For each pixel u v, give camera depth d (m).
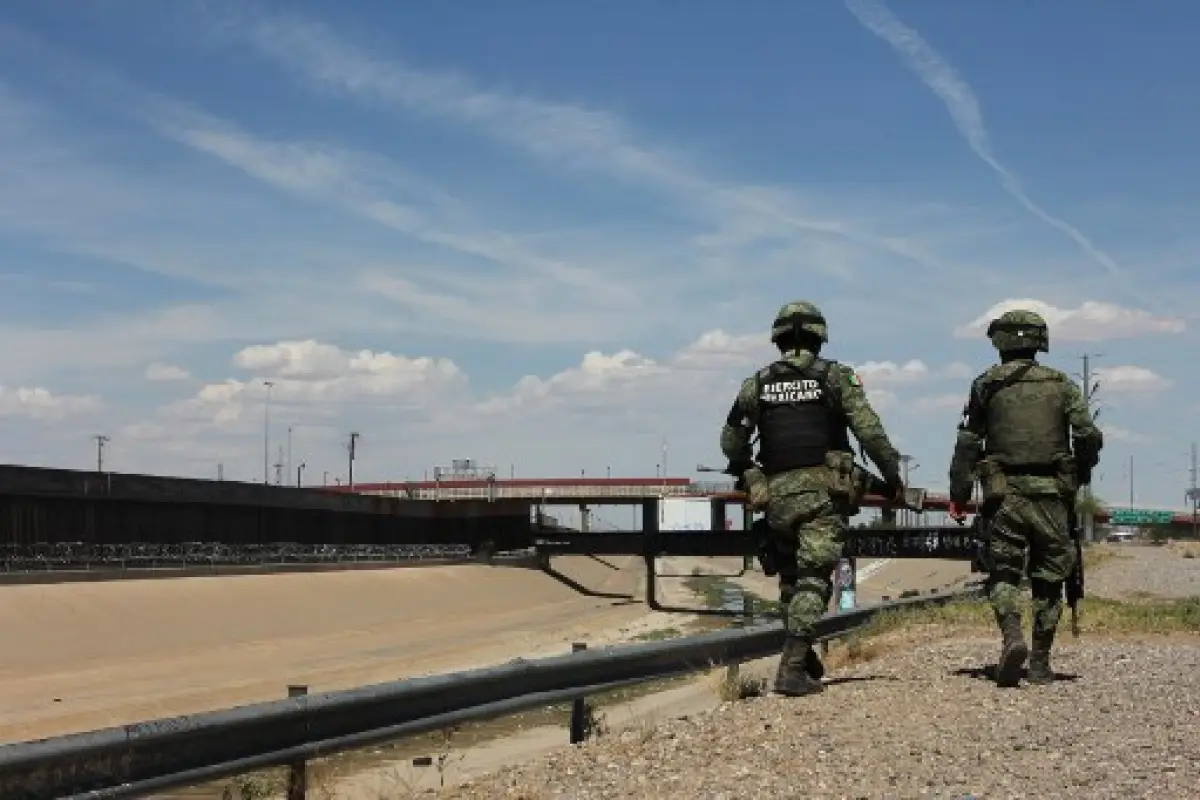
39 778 5.23
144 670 60.03
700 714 9.94
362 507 120.81
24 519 71.81
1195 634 15.55
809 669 10.38
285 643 75.44
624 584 171.00
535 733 19.25
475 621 102.56
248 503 97.19
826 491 9.79
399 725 7.44
